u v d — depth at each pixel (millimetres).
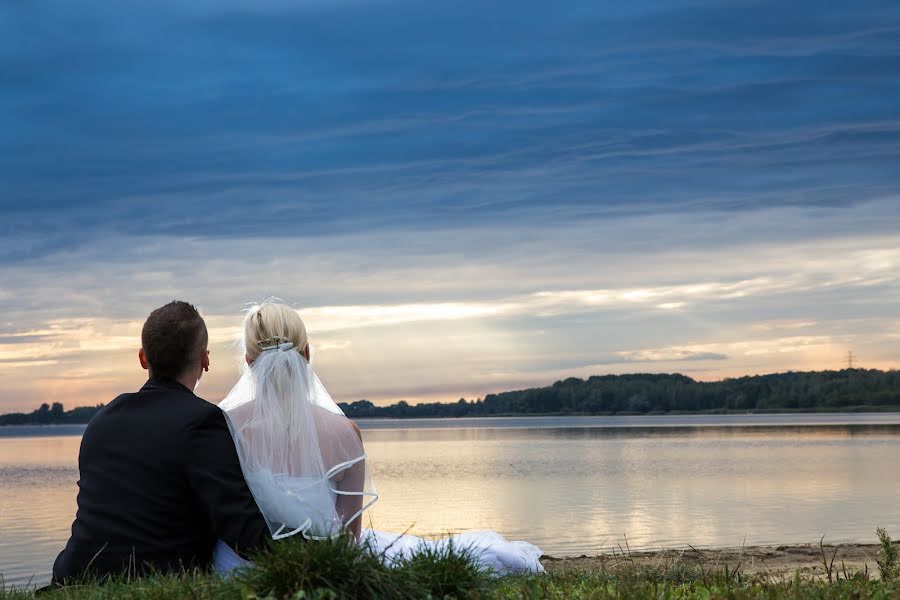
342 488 4531
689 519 21062
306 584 3539
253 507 4047
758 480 33531
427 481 36531
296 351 4598
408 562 3969
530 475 39500
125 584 3854
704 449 63219
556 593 4316
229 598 3564
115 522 4074
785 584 4773
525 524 20594
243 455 4164
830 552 12820
